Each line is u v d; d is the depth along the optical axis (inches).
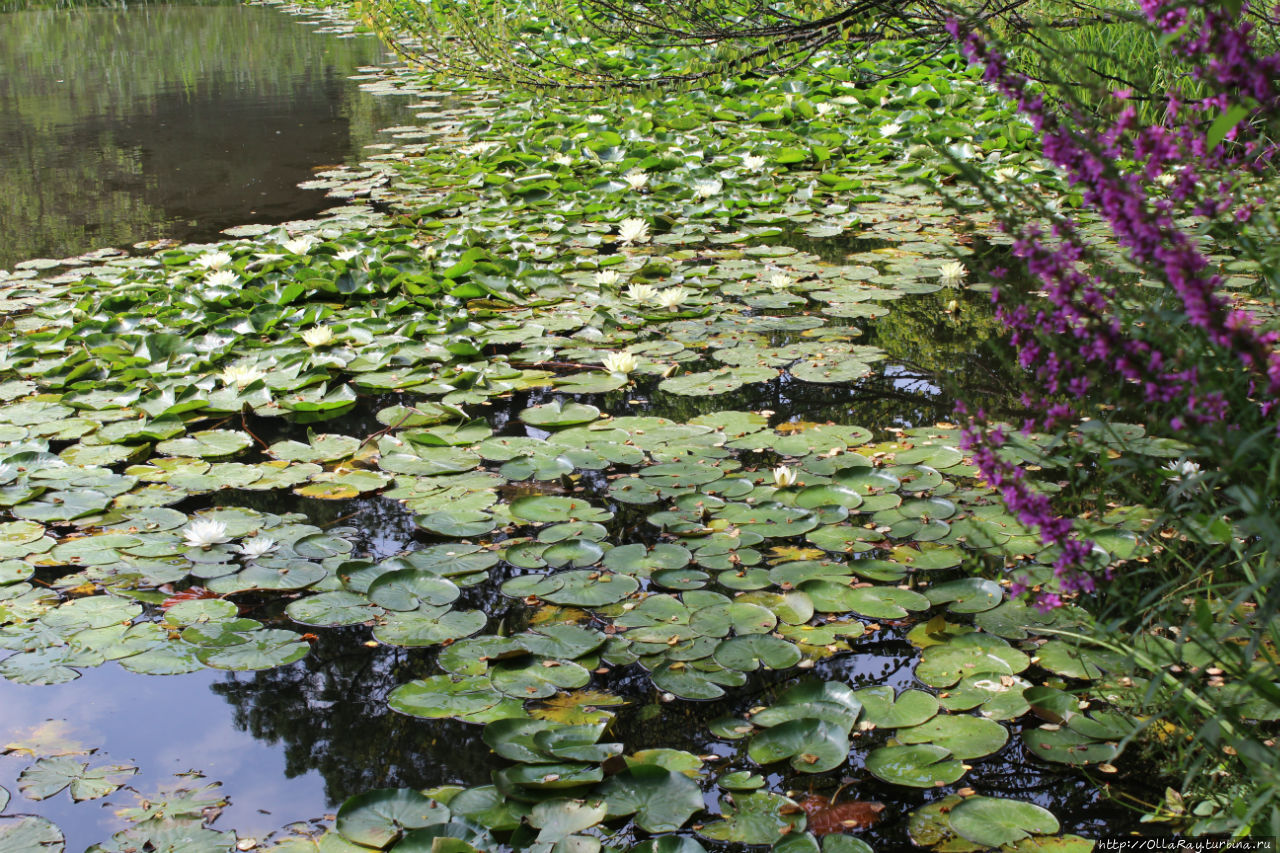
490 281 176.7
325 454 119.3
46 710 79.1
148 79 430.0
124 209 233.8
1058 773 69.6
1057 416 62.6
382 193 245.3
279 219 222.7
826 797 67.6
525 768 69.3
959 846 62.9
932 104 306.7
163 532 102.3
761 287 175.0
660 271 182.5
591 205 224.8
